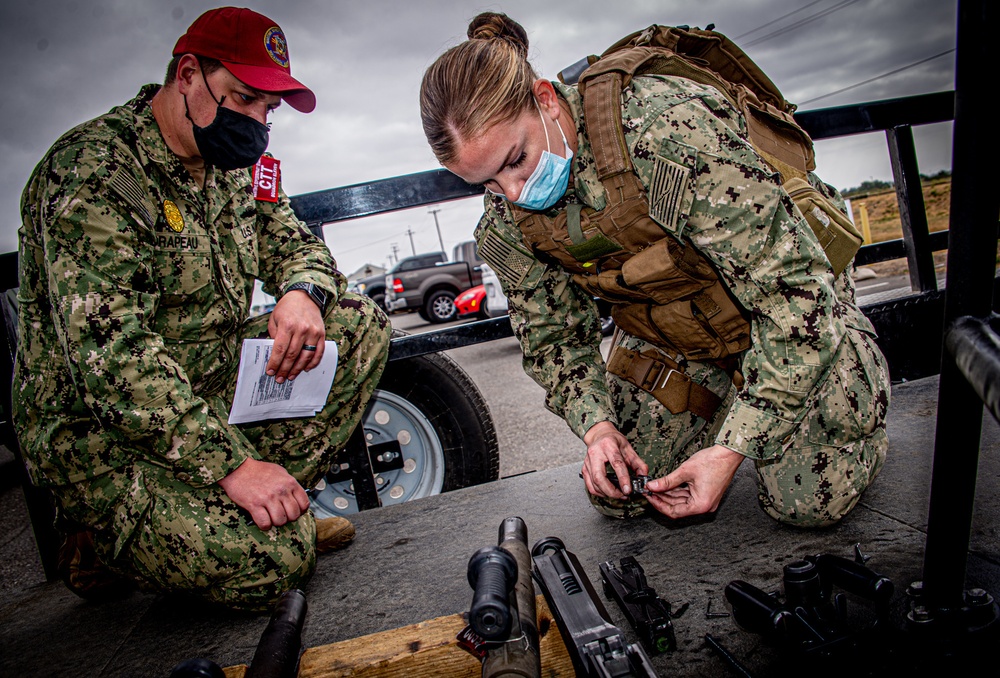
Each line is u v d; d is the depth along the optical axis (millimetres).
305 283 1650
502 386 5484
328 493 2213
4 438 1908
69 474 1379
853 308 1430
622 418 1637
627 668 766
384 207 2127
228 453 1353
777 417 1148
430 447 2240
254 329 1767
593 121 1167
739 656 999
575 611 876
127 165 1343
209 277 1498
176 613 1534
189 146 1438
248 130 1435
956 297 756
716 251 1138
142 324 1313
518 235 1475
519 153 1157
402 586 1452
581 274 1419
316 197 2086
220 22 1383
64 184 1261
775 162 1190
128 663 1317
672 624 1092
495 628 729
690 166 1099
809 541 1354
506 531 1059
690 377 1567
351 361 1756
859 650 899
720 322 1323
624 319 1503
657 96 1144
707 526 1504
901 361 2477
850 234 1196
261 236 1795
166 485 1376
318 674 895
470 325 2098
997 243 729
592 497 1605
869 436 1366
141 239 1360
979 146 702
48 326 1427
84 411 1386
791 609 947
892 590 931
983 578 1109
